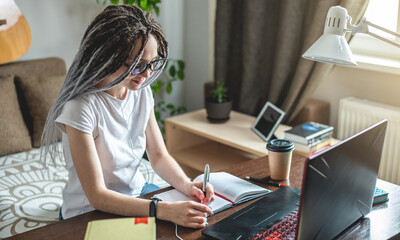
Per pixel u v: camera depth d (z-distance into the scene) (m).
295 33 2.44
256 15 2.59
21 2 2.61
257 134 2.39
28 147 2.41
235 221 1.20
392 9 2.32
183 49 3.35
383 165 2.26
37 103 2.46
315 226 1.05
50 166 2.20
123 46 1.27
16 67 2.55
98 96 1.41
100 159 1.46
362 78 2.40
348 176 1.10
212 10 3.03
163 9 3.13
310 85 2.38
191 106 3.42
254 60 2.69
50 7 2.72
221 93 2.77
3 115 2.33
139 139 1.56
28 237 1.15
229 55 2.86
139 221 1.04
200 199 1.35
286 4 2.40
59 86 2.55
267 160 1.67
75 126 1.32
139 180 1.66
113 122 1.45
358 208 1.19
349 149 1.08
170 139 2.72
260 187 1.41
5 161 2.26
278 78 2.55
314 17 2.27
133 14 1.34
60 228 1.20
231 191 1.36
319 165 0.99
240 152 2.73
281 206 1.29
